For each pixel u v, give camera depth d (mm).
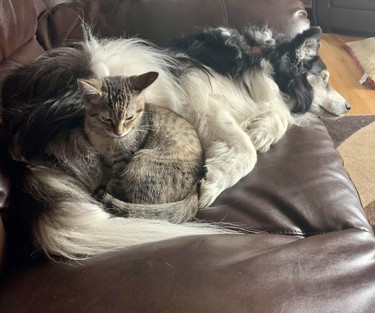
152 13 1612
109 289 729
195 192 1146
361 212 1102
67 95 1197
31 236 902
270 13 1665
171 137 1207
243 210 1098
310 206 1086
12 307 737
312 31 1562
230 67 1533
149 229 957
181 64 1479
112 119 1127
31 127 1118
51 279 778
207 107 1428
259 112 1472
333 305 720
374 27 3275
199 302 699
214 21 1627
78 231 920
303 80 1636
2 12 1206
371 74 2773
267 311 693
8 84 1167
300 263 804
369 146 2182
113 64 1349
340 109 1735
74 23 1580
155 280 739
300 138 1372
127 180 1143
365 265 826
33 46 1387
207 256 807
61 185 1030
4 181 942
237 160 1229
